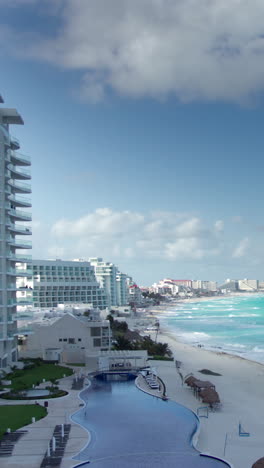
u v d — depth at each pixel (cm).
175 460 4188
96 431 4981
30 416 5475
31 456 4241
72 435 4784
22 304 8844
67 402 6219
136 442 4628
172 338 17288
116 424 5228
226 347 14512
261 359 11756
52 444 4381
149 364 9269
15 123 8838
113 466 4025
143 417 5534
